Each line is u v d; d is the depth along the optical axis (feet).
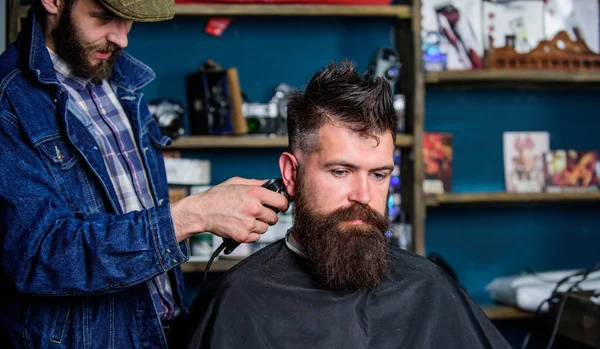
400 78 9.87
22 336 5.30
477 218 10.69
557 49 10.04
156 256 4.93
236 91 9.25
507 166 10.52
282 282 5.34
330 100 4.96
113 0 5.14
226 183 5.20
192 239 9.18
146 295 5.63
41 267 4.82
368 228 4.98
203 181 9.81
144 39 9.89
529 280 10.02
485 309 9.74
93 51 5.38
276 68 10.11
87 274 4.84
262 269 5.40
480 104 10.64
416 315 5.51
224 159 10.08
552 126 10.80
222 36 10.02
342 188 4.96
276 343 5.14
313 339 5.18
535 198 9.84
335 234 4.93
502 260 10.75
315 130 5.00
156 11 5.39
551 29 10.21
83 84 5.83
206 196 5.00
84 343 5.33
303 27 10.13
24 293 4.95
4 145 5.06
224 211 4.94
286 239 5.57
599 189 10.53
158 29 9.89
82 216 5.29
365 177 4.94
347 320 5.28
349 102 4.91
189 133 9.93
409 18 9.46
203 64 9.96
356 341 5.26
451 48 9.93
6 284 5.30
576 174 10.59
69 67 5.72
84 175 5.47
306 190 5.07
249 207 4.94
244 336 5.11
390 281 5.55
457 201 9.62
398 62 9.57
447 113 10.59
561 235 10.85
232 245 5.55
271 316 5.20
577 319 8.27
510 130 10.71
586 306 8.09
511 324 10.68
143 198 6.11
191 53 9.95
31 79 5.31
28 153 5.11
